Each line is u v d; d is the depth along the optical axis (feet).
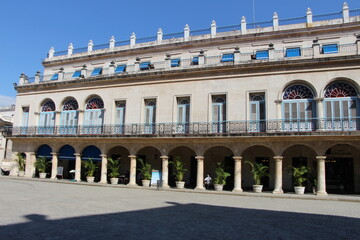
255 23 84.17
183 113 79.25
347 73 65.46
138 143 80.02
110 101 87.20
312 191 70.13
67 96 93.71
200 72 77.05
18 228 26.94
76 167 87.10
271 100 70.13
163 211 38.73
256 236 26.37
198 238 25.05
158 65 89.97
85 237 24.39
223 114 75.25
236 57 74.13
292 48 79.00
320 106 66.23
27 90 100.78
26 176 94.02
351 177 69.51
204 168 79.56
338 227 31.12
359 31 74.28
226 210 41.22
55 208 38.37
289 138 65.36
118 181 86.63
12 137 96.73
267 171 74.43
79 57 102.73
